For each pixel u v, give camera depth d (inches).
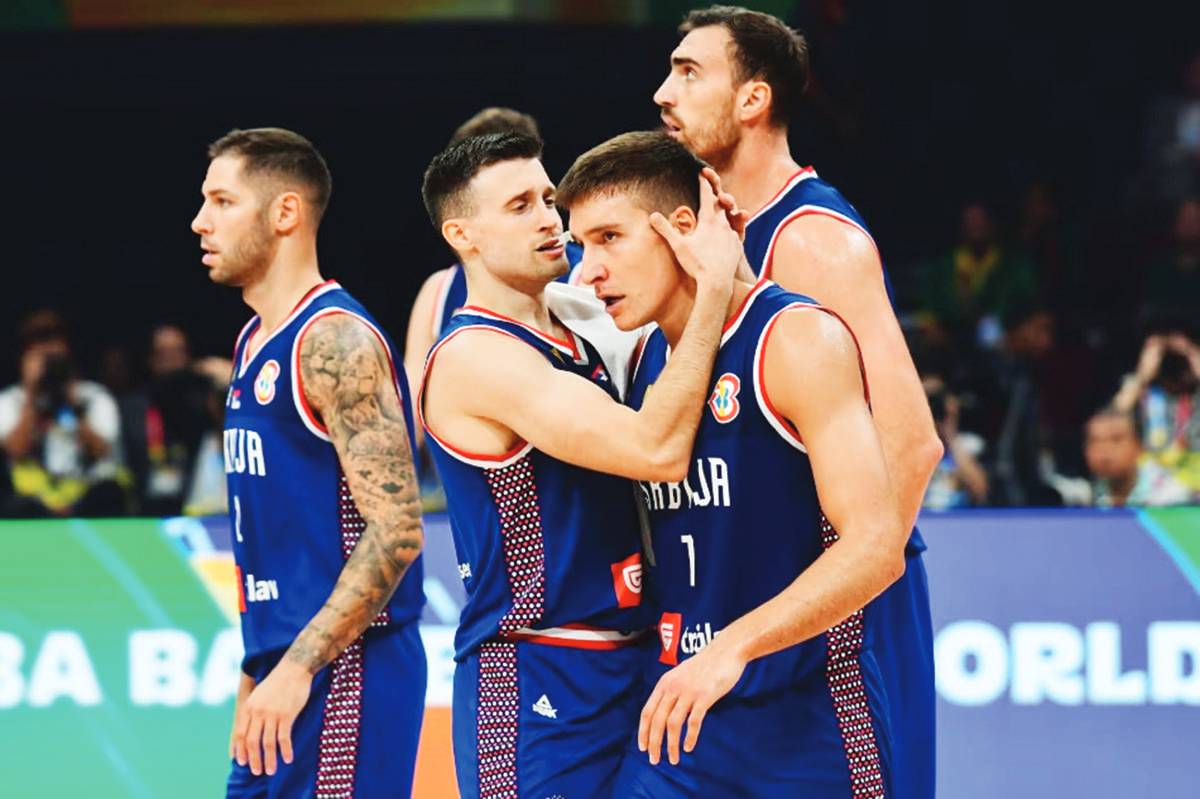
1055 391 951.6
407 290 1197.7
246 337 425.7
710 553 349.7
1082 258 1098.1
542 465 366.9
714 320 342.0
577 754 364.8
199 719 534.6
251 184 409.7
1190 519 535.2
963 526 540.1
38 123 1219.9
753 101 435.5
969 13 1183.6
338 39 1183.6
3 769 532.4
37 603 537.6
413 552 395.9
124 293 1242.0
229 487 420.8
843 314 419.2
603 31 1168.8
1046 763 533.0
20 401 878.4
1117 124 1184.8
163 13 1183.6
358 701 402.6
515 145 374.0
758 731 349.1
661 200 346.0
